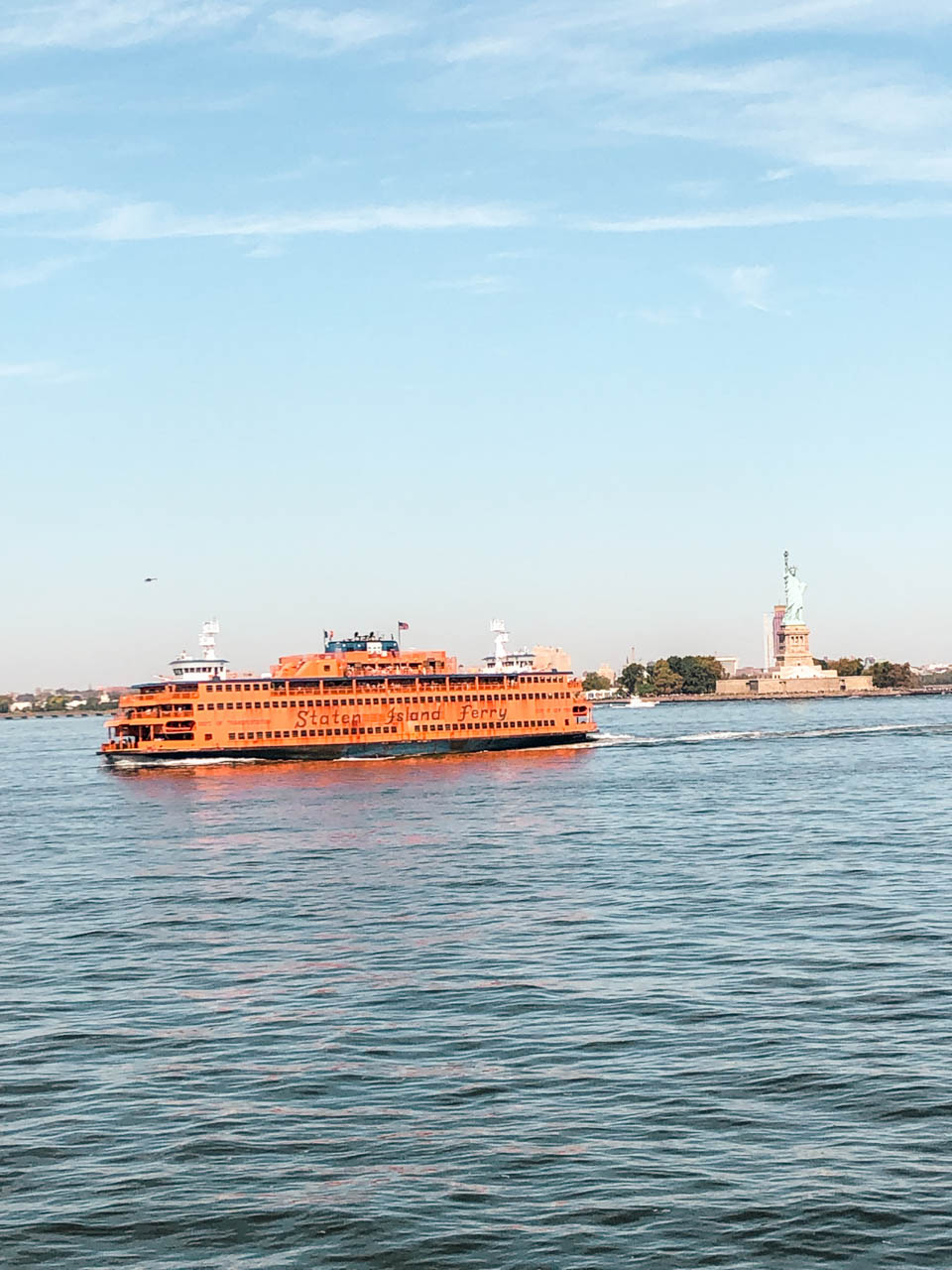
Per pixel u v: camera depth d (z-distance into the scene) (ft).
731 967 250.37
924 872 360.48
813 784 654.12
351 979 248.93
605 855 413.59
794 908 310.86
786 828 474.49
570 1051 200.54
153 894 357.82
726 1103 175.94
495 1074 191.01
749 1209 145.07
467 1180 154.81
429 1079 189.67
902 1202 145.48
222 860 424.05
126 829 523.29
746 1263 134.62
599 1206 147.23
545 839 458.50
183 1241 142.31
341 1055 201.57
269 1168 159.63
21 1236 144.05
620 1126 169.37
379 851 435.12
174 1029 218.18
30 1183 157.28
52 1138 170.50
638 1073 189.47
